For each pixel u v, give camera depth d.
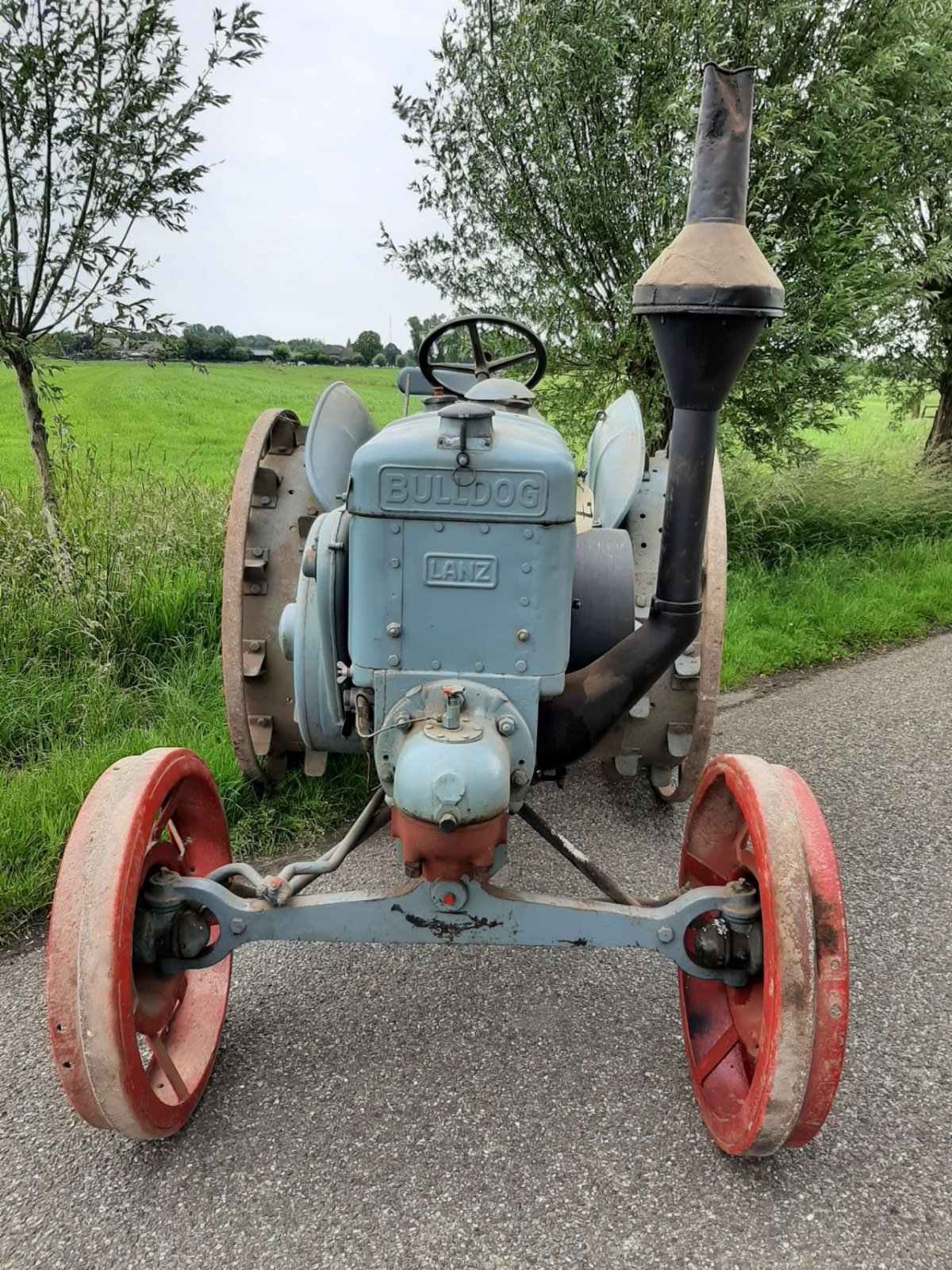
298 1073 2.30
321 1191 1.97
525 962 2.75
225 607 3.04
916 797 3.91
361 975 2.68
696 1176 2.02
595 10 5.71
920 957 2.84
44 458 4.96
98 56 4.46
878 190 6.33
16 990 2.59
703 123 1.82
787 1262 1.83
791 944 1.78
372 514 1.92
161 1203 1.94
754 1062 2.09
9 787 3.40
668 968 2.73
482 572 1.94
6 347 4.55
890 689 5.18
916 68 6.41
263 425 3.22
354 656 2.01
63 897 1.84
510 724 1.96
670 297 1.77
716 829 2.36
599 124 6.03
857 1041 2.46
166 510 5.52
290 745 3.29
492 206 6.37
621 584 2.41
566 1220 1.91
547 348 6.49
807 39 6.00
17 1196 1.96
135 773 2.03
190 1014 2.34
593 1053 2.38
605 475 3.00
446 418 1.87
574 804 3.74
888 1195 1.99
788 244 5.96
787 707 4.90
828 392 6.53
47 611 4.41
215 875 2.12
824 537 7.54
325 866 2.17
